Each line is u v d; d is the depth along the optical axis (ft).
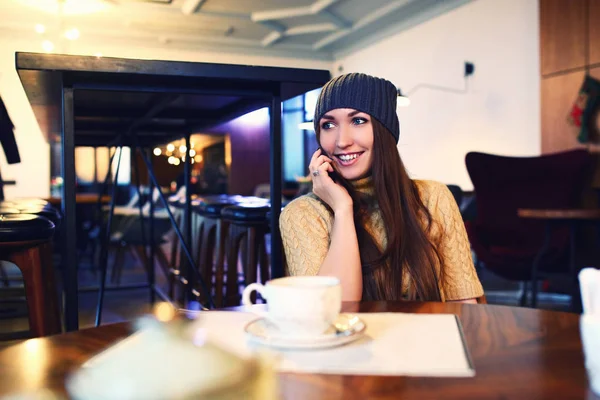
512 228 13.61
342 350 2.07
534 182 13.64
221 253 9.49
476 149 22.48
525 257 12.15
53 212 7.47
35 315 5.40
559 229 12.15
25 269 5.37
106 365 1.09
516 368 1.90
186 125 10.63
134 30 29.22
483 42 21.95
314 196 4.29
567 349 2.11
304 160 37.45
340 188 4.00
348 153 4.13
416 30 26.13
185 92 5.49
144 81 5.28
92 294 14.82
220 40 31.32
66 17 27.02
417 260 3.90
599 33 16.43
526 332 2.36
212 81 5.32
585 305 1.85
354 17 27.30
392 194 4.01
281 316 2.14
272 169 5.75
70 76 4.96
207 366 1.07
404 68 27.30
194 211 11.51
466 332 2.36
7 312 9.21
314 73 5.36
